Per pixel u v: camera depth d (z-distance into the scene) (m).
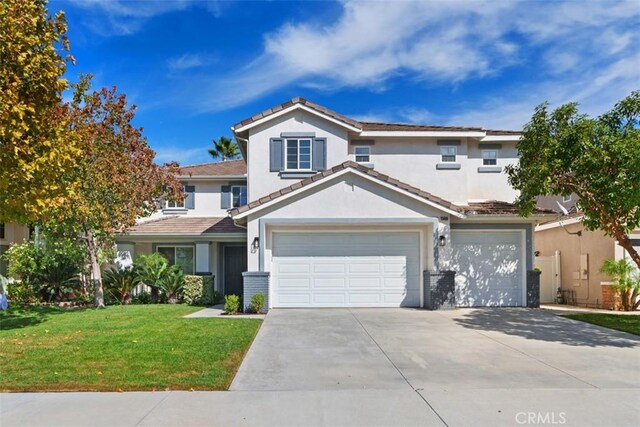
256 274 14.90
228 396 6.29
